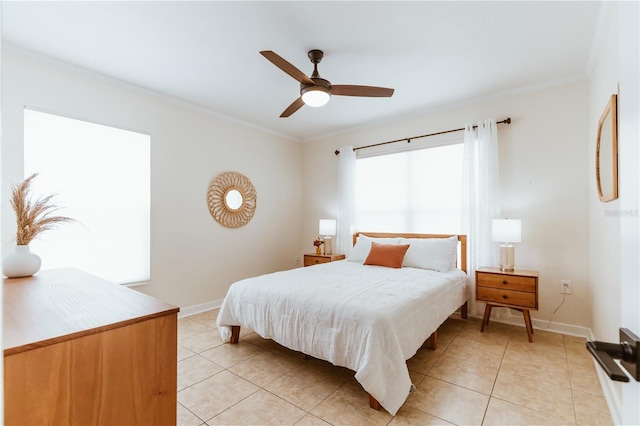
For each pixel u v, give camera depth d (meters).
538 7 2.06
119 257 3.13
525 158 3.28
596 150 2.50
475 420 1.78
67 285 1.57
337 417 1.81
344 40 2.42
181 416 1.82
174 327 1.20
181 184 3.66
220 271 4.07
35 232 1.93
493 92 3.37
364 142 4.59
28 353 0.89
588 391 2.04
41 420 0.91
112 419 1.04
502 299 2.96
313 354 2.16
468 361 2.46
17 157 2.52
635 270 0.62
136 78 3.07
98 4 2.02
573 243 3.01
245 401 1.97
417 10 2.09
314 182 5.21
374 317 1.93
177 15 2.13
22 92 2.55
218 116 4.07
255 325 2.54
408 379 1.85
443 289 2.76
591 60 2.67
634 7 0.62
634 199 0.62
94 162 2.97
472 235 3.47
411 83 3.16
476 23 2.22
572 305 3.01
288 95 3.49
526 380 2.18
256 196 4.60
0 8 0.44
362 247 3.98
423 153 4.01
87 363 0.99
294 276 2.99
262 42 2.45
